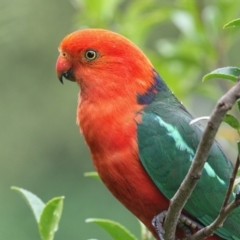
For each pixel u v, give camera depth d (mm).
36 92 17125
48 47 16000
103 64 10266
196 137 9961
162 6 13789
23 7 14555
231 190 7680
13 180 17734
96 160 10016
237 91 7098
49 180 17984
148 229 10141
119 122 9914
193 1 13258
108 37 10328
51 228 9273
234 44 17312
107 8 13484
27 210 17734
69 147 18047
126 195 9906
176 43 13742
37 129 17547
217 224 8016
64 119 17703
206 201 9867
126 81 10203
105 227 9461
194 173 7648
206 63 13422
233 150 13180
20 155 17734
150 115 10016
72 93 17578
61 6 15898
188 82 13664
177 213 8203
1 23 14023
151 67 10484
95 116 10031
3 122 17297
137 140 9805
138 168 9758
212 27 13227
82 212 17812
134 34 13539
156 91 10391
